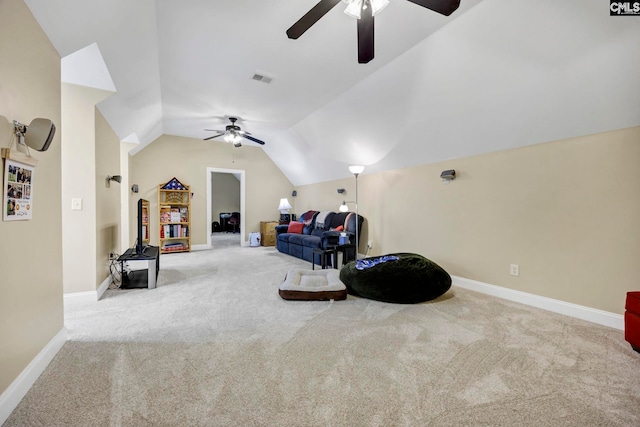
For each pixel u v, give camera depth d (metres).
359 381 1.58
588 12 1.85
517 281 2.96
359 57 2.01
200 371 1.67
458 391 1.50
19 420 1.28
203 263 4.95
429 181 3.94
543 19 2.00
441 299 3.03
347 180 5.66
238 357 1.83
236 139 5.21
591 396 1.46
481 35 2.30
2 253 1.31
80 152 2.88
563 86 2.28
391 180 4.59
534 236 2.82
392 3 2.11
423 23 2.34
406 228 4.32
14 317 1.40
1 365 1.29
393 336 2.14
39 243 1.68
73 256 2.88
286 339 2.09
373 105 3.70
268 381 1.58
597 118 2.31
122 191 5.07
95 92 2.87
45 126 1.49
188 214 6.29
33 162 1.57
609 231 2.33
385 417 1.31
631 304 1.92
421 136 3.66
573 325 2.34
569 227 2.57
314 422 1.28
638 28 1.79
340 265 4.55
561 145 2.61
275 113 4.63
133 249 3.83
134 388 1.51
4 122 1.35
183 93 3.86
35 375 1.57
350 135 4.52
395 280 2.85
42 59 1.75
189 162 6.49
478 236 3.33
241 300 2.99
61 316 1.98
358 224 4.96
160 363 1.76
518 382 1.58
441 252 3.78
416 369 1.70
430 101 3.14
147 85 3.35
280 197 7.70
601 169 2.37
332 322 2.40
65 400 1.41
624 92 2.07
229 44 2.69
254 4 2.15
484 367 1.73
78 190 2.88
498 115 2.81
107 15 1.94
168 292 3.26
